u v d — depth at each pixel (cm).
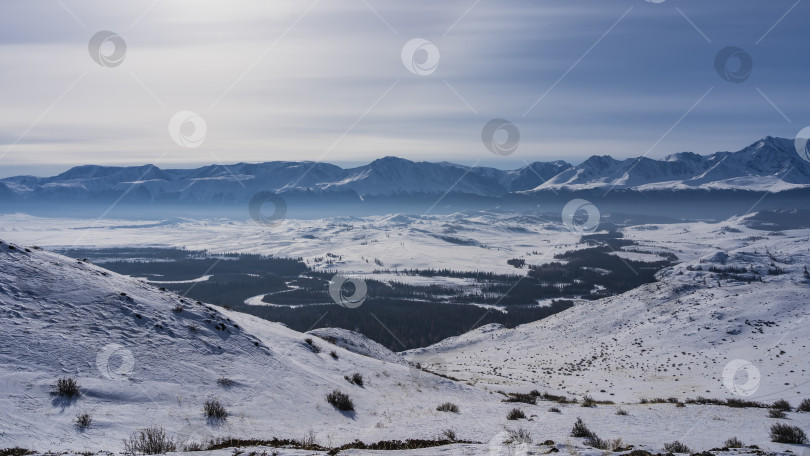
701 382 6153
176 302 2650
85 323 2036
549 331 12388
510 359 10012
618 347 9475
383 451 1336
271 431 1695
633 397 5350
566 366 8662
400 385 3128
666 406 2942
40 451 1169
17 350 1688
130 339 2059
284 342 3047
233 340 2531
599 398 5206
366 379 2981
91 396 1584
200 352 2222
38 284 2159
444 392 3312
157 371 1905
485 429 1894
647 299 12612
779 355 6600
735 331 8588
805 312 8756
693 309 10531
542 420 2205
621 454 1218
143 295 2527
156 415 1587
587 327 11850
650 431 1875
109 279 2544
